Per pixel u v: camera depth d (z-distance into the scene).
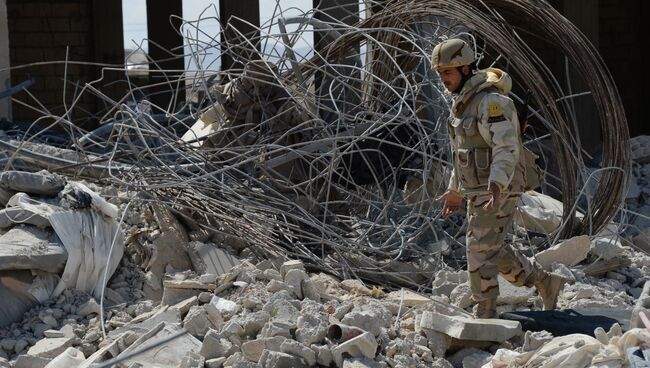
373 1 11.96
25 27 27.80
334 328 7.40
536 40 25.86
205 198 10.05
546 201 11.98
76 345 8.02
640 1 28.53
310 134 11.02
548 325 7.79
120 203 10.38
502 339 7.49
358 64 12.16
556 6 25.33
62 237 8.90
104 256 9.08
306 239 10.24
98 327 8.32
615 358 6.34
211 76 11.52
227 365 7.27
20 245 8.69
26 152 11.23
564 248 9.89
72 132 11.48
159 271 9.48
